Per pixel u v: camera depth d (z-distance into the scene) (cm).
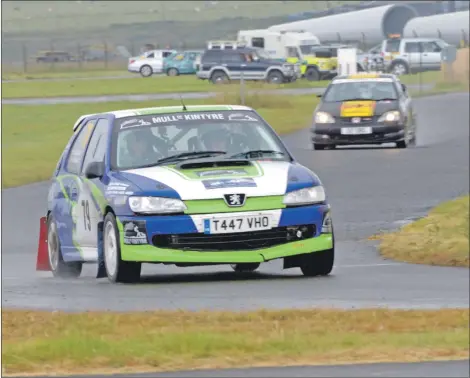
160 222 3912
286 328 2923
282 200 3969
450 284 3997
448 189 7188
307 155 9562
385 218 6034
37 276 4553
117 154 4200
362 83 10206
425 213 6162
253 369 2520
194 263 3912
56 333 2839
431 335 2844
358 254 4931
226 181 3978
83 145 4488
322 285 3956
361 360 2612
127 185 4012
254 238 3941
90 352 2619
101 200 4125
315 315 3150
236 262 3912
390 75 10381
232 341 2716
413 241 5178
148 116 4328
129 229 3944
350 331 2911
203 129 4272
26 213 6731
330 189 7344
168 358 2592
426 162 8825
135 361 2566
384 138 9806
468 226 5553
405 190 7194
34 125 13650
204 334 2788
